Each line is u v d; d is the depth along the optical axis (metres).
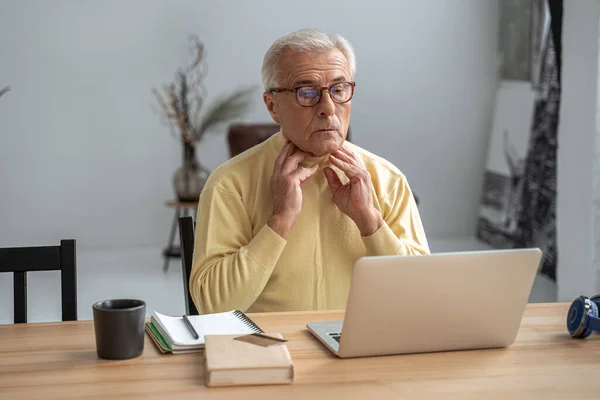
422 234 2.03
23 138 6.13
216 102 6.13
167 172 6.34
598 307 1.53
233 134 5.57
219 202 1.90
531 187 5.60
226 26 6.28
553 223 5.22
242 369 1.24
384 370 1.32
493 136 6.39
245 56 6.32
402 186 2.02
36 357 1.38
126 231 6.35
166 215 6.39
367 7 6.40
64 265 1.72
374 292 1.32
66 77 6.13
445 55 6.52
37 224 6.23
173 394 1.20
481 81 6.55
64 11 6.07
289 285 1.92
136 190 6.33
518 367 1.35
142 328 1.38
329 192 1.93
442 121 6.58
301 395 1.20
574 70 4.36
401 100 6.53
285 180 1.80
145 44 6.20
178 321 1.54
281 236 1.80
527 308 1.74
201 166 5.79
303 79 1.80
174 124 6.30
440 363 1.36
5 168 6.14
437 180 6.64
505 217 6.05
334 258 1.93
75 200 6.25
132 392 1.21
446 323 1.39
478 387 1.25
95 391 1.21
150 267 5.74
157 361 1.35
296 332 1.54
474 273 1.36
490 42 6.52
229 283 1.78
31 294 4.92
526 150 5.72
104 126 6.23
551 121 5.31
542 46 5.51
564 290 4.55
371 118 6.52
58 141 6.18
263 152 1.96
